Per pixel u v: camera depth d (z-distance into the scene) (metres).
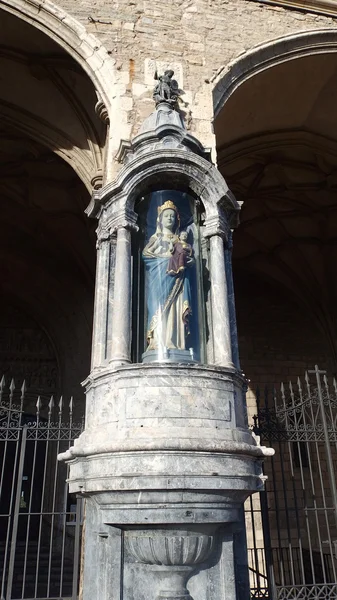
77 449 4.76
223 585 4.61
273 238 14.95
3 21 7.62
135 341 5.36
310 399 7.24
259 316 15.72
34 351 14.67
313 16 8.91
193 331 5.47
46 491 12.86
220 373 5.00
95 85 7.22
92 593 4.79
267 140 10.66
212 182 5.84
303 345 15.49
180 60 7.57
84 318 14.49
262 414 7.23
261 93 9.12
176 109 6.97
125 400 4.75
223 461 4.48
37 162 11.89
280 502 12.78
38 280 14.55
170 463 4.32
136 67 7.31
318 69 9.05
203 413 4.72
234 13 8.30
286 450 13.38
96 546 4.86
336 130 10.66
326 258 15.05
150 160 5.69
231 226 6.31
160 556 4.45
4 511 13.23
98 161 8.50
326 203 13.55
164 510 4.38
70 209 13.32
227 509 4.57
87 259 14.39
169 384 4.77
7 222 14.00
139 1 7.83
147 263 5.71
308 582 11.11
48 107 8.78
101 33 7.48
